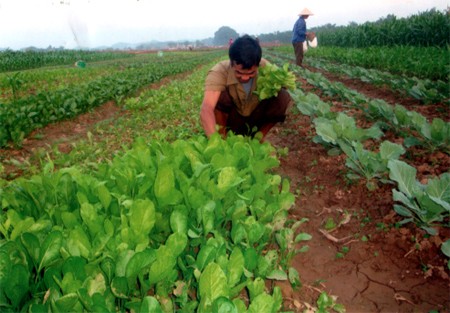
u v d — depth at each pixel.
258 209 2.04
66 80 13.73
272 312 1.37
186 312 1.45
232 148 2.59
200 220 1.76
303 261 2.37
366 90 8.39
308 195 3.25
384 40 18.95
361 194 3.12
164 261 1.31
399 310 1.98
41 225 1.50
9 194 1.85
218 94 3.29
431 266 2.25
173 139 5.32
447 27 15.18
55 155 4.36
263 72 3.25
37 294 1.33
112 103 8.99
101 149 4.76
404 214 2.52
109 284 1.37
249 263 1.62
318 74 9.23
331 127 3.66
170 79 16.11
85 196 1.69
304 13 14.51
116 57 45.28
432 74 8.45
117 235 1.47
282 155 4.19
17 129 5.12
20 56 29.72
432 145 3.77
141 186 1.88
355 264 2.33
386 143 3.11
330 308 1.97
